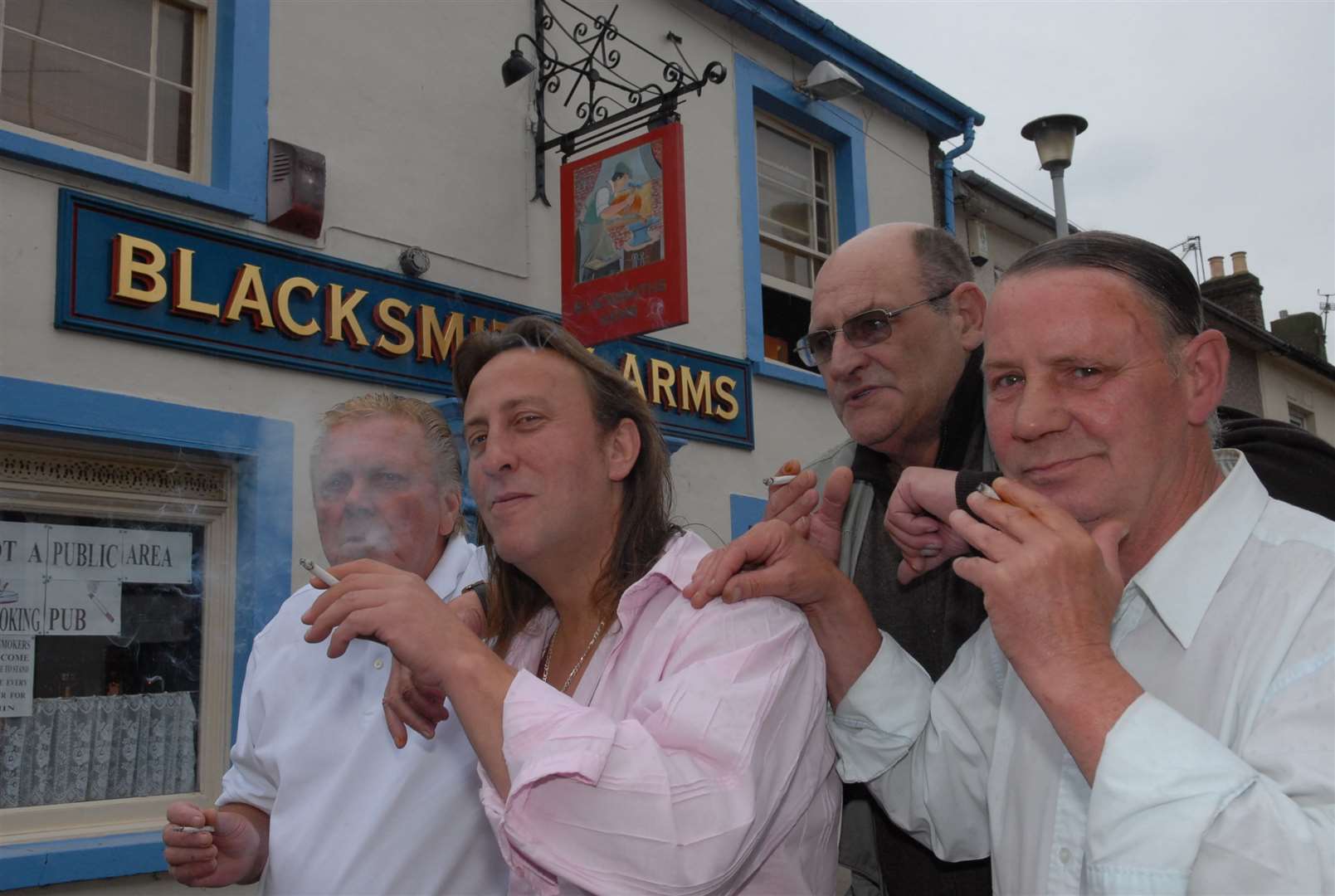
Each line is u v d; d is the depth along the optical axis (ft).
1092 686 3.45
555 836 3.88
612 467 5.10
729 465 20.97
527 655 5.61
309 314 15.12
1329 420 50.34
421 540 6.33
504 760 4.02
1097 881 3.35
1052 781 4.19
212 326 14.14
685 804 3.87
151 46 15.05
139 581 13.52
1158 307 3.94
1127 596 4.20
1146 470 3.92
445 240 17.08
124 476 13.46
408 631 4.25
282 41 15.56
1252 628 3.75
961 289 7.53
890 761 5.04
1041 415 3.93
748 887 4.41
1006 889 4.35
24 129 13.70
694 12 21.94
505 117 18.24
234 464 14.29
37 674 12.67
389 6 16.92
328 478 6.29
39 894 11.77
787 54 23.93
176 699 13.61
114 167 13.46
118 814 12.89
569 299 17.51
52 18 14.21
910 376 7.36
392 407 6.51
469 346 5.37
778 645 4.42
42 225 12.99
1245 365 44.75
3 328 12.53
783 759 4.25
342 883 5.69
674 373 20.04
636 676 4.60
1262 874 3.13
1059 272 4.02
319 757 6.06
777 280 23.47
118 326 13.26
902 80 25.82
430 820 5.75
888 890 6.61
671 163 16.67
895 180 26.18
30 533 12.79
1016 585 3.59
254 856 6.38
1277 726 3.45
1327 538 3.79
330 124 15.94
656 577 4.79
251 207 14.75
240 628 13.87
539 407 4.92
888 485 7.50
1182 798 3.23
